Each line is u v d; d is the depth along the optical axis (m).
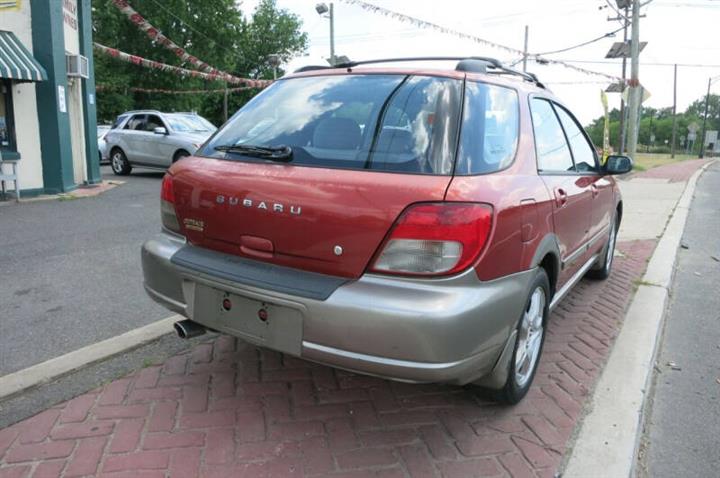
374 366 2.45
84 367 3.47
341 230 2.52
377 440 2.84
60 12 10.90
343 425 2.96
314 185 2.63
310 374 3.50
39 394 3.15
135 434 2.81
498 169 2.84
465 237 2.43
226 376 3.43
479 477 2.58
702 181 19.86
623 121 33.28
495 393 3.08
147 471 2.54
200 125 15.38
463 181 2.54
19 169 10.76
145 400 3.13
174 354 3.70
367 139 2.79
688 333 4.61
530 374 3.29
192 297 2.98
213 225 2.93
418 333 2.36
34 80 10.10
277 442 2.79
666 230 8.91
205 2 34.78
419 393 3.31
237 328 2.79
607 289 5.51
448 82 2.96
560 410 3.18
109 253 6.50
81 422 2.90
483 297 2.50
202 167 3.07
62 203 10.21
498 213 2.57
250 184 2.79
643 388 3.44
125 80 32.41
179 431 2.85
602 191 4.77
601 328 4.45
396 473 2.59
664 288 5.57
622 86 29.00
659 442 3.04
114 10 31.77
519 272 2.80
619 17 28.89
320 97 3.19
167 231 3.27
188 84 35.44
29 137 10.81
